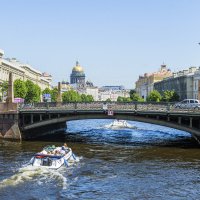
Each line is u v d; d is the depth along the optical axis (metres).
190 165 38.19
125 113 54.06
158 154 45.25
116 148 50.38
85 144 54.44
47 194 27.08
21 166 36.19
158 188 29.08
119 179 31.92
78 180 31.44
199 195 27.23
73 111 56.00
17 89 118.12
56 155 36.84
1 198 25.80
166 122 51.84
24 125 59.19
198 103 63.38
